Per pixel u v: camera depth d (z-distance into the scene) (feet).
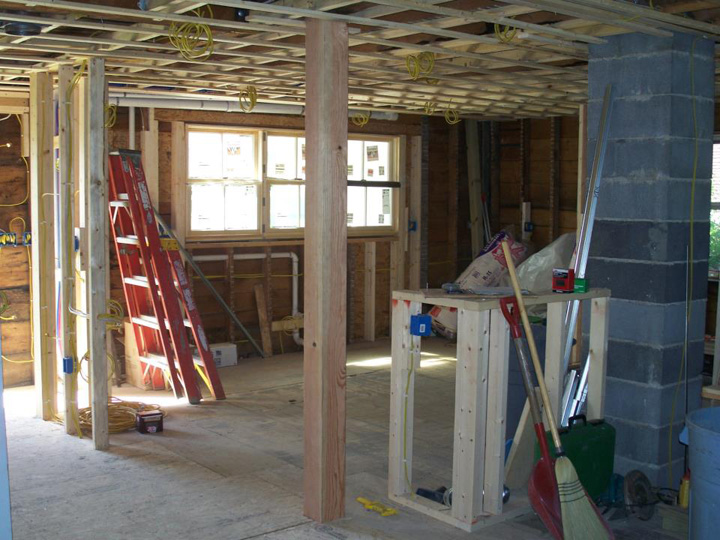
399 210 28.17
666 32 12.69
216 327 24.70
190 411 18.92
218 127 23.77
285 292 26.13
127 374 21.74
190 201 23.44
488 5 12.07
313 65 11.66
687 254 13.47
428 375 22.75
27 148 20.68
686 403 13.80
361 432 17.39
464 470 11.98
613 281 13.75
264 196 24.76
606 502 12.68
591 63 13.99
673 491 13.05
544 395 11.39
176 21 12.46
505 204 29.99
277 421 18.11
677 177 13.16
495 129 29.81
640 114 13.30
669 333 13.29
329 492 12.26
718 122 22.54
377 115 26.37
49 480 14.08
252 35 14.38
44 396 18.02
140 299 20.97
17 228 20.85
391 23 12.28
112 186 20.27
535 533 11.90
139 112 22.36
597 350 13.23
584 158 17.97
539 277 23.29
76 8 11.37
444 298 11.98
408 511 12.77
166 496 13.34
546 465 11.41
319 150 11.61
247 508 12.84
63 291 16.48
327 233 11.73
